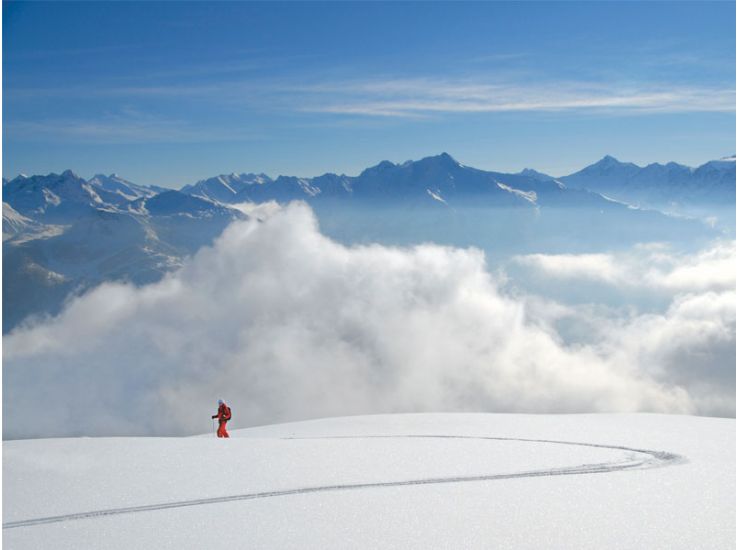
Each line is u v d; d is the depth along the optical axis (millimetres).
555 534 9453
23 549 9656
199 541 9711
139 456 15383
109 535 10094
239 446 16516
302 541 9531
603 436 17172
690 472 12914
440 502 11133
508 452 15156
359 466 13977
